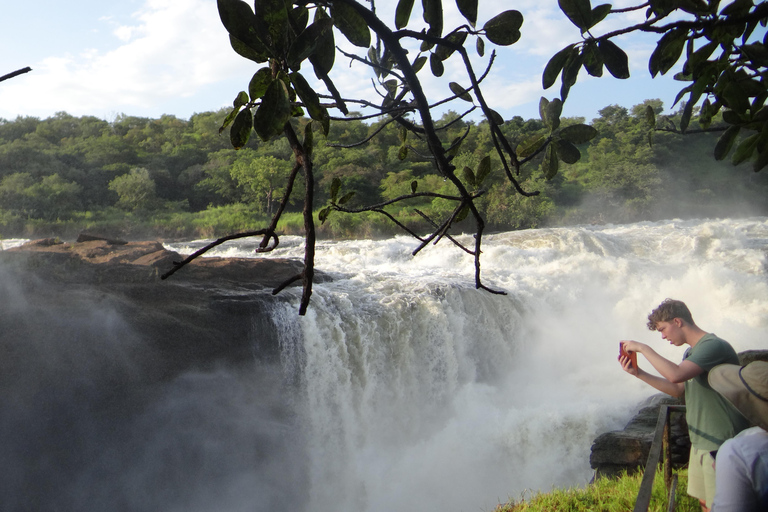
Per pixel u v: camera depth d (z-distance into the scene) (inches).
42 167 3102.9
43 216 2432.3
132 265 486.6
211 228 2235.5
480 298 617.0
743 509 94.4
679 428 247.1
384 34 46.0
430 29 49.2
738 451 96.0
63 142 4581.7
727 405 142.3
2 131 4746.6
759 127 62.9
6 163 3065.9
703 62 58.7
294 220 1979.6
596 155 3299.7
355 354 510.0
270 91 36.6
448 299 588.7
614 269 757.3
